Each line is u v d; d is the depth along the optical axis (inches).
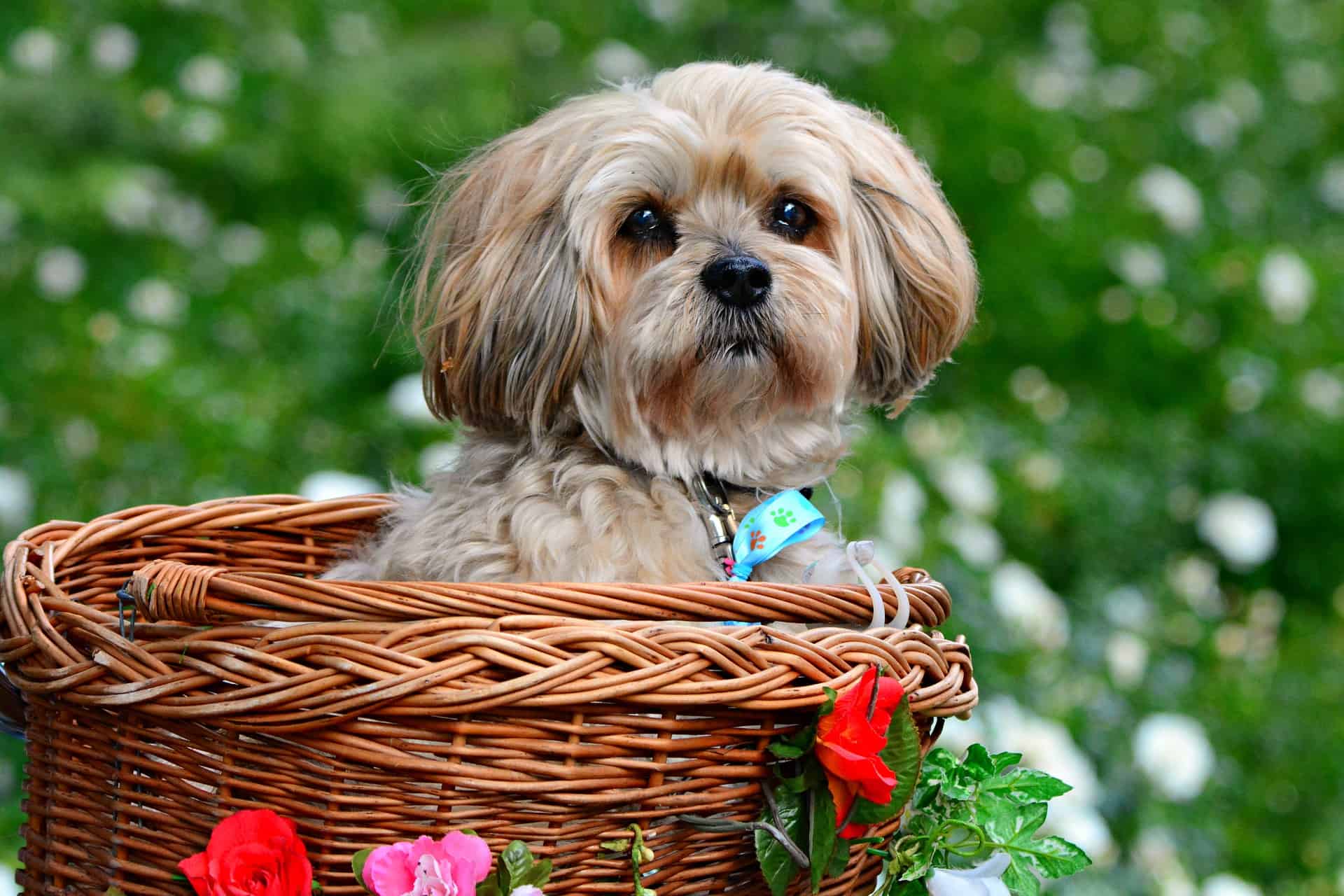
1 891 162.2
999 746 186.1
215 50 313.3
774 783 98.7
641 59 336.2
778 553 131.6
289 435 257.8
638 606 99.3
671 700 93.7
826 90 155.6
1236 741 234.7
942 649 110.5
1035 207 310.5
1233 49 392.2
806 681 99.3
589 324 134.6
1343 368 303.9
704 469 139.9
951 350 156.6
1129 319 303.0
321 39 339.3
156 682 95.9
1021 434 270.4
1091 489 265.1
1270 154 375.9
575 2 366.6
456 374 140.9
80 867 103.8
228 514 138.9
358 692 91.7
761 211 139.5
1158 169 326.3
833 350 136.3
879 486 219.1
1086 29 371.6
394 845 93.6
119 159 299.6
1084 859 110.6
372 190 319.9
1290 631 281.9
